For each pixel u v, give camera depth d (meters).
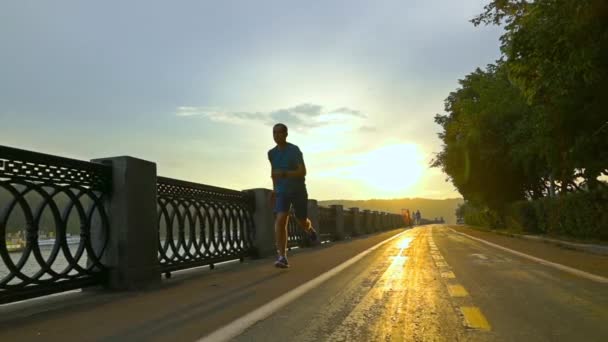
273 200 8.47
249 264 9.72
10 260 4.79
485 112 23.53
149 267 6.61
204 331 3.86
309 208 16.78
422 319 4.11
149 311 4.74
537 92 9.80
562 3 7.84
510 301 4.85
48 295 5.58
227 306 4.88
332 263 9.06
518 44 8.96
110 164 6.36
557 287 5.70
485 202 32.53
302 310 4.57
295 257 11.05
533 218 20.72
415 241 17.09
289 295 5.40
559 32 8.17
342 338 3.57
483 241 16.38
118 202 6.26
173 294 5.76
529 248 12.41
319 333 3.72
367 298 5.14
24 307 5.03
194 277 7.53
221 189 9.71
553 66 8.81
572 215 15.06
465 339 3.48
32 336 3.85
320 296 5.32
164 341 3.60
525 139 18.72
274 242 11.99
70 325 4.21
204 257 8.77
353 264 8.80
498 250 11.72
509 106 21.59
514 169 24.92
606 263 8.23
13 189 4.80
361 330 3.79
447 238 19.36
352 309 4.58
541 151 12.14
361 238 23.33
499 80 22.83
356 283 6.26
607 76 8.52
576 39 8.01
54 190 5.35
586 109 9.73
